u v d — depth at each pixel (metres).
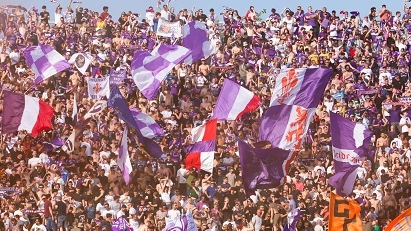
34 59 96.62
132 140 89.31
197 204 82.81
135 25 113.62
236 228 81.31
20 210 79.19
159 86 92.88
